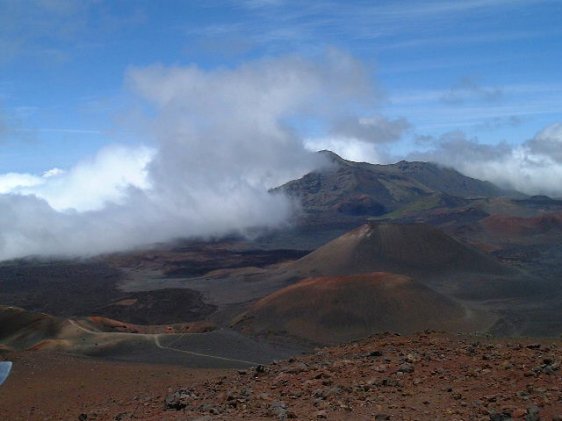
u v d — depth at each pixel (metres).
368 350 26.55
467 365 20.36
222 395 20.48
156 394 27.55
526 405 15.34
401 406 16.28
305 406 17.20
